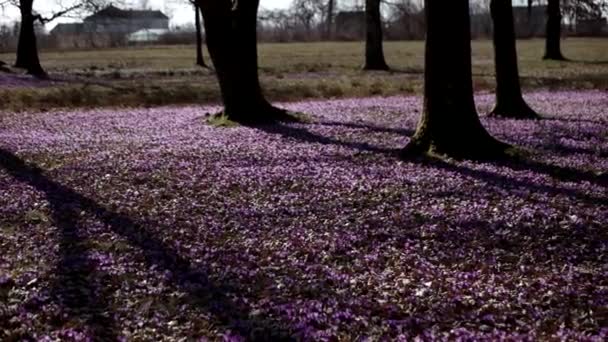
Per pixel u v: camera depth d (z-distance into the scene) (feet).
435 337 19.99
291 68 167.32
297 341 19.80
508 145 49.29
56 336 20.15
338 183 40.50
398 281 24.93
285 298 23.39
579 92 102.47
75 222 33.19
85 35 331.36
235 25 67.05
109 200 37.40
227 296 23.65
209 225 32.50
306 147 52.39
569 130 59.77
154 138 58.59
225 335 20.22
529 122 65.10
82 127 66.59
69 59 214.07
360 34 364.38
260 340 19.97
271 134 59.21
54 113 80.43
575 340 19.66
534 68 162.30
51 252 28.50
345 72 156.76
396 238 30.17
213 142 55.62
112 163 47.29
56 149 53.26
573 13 220.43
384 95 102.58
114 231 31.65
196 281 25.14
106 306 22.76
